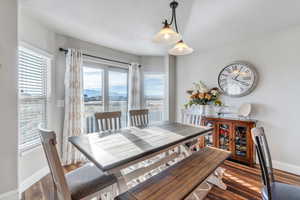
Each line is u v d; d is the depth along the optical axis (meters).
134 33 2.61
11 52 1.68
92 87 3.25
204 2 1.73
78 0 1.72
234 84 2.98
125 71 3.82
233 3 1.75
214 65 3.33
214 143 2.98
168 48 3.39
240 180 2.20
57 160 1.07
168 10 1.90
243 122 2.64
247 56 2.86
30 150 2.13
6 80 1.65
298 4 1.76
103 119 2.33
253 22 2.21
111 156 1.26
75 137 1.79
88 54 3.04
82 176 1.39
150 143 1.59
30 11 1.95
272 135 2.58
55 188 1.32
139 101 3.87
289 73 2.41
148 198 1.16
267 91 2.63
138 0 1.71
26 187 2.04
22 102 2.06
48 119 2.51
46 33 2.41
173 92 4.02
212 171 1.58
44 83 2.47
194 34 2.61
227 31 2.50
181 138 1.77
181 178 1.43
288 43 2.41
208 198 1.83
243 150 2.69
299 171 2.34
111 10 1.91
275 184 1.35
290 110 2.41
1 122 1.62
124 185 1.41
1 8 1.60
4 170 1.64
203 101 3.15
